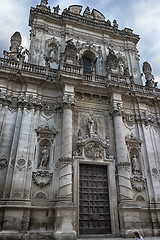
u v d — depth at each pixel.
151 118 22.22
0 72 18.25
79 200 16.23
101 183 17.50
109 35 27.47
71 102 18.41
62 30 25.28
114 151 18.97
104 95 21.02
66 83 19.03
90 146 18.17
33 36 23.22
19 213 13.90
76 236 13.98
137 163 19.17
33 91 18.88
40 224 14.43
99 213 16.19
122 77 21.80
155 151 20.45
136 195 17.81
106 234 15.32
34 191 15.47
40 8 26.30
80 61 21.67
